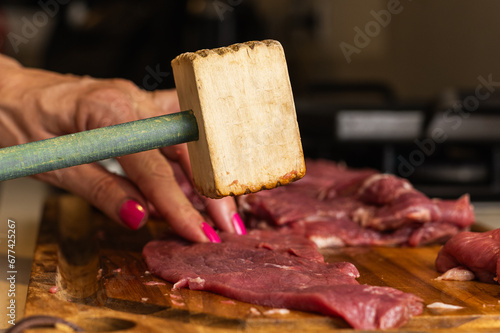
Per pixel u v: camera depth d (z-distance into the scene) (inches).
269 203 85.5
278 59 53.0
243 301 55.6
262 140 52.7
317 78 205.5
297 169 53.6
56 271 66.8
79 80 81.5
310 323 51.4
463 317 53.5
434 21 195.8
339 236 80.1
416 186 120.5
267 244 69.0
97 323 51.1
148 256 68.3
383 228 80.1
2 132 81.9
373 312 50.0
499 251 60.9
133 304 56.6
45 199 110.5
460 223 80.5
